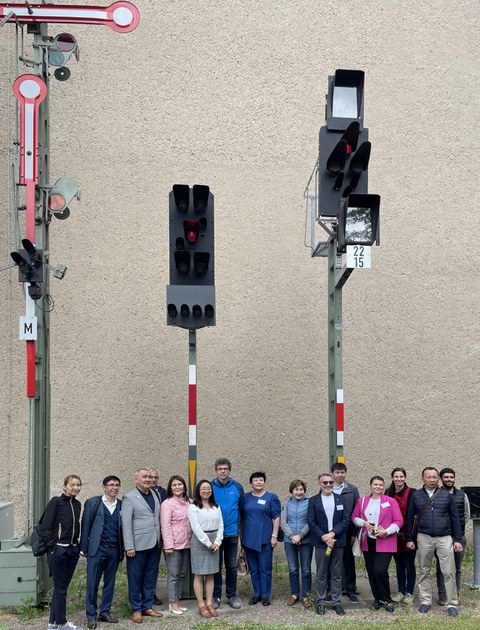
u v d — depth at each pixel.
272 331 12.11
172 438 11.73
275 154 12.46
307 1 12.85
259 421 11.91
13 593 8.65
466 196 12.77
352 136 9.01
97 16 9.44
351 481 11.96
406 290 12.45
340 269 9.52
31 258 8.75
